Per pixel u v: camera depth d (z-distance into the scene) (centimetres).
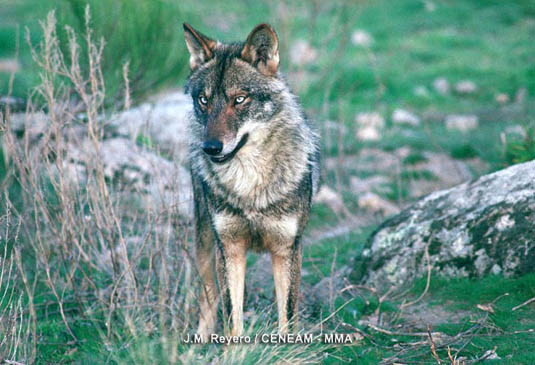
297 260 845
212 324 859
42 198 938
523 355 702
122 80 1553
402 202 1639
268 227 828
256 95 826
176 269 938
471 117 2467
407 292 950
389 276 992
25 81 2058
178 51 1888
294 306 834
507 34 3916
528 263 876
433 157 2033
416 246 988
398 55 3488
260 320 880
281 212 823
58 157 933
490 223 923
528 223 890
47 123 1001
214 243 920
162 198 967
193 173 917
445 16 4281
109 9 1583
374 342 809
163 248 931
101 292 915
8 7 4012
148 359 708
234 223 831
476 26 4081
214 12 3803
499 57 3491
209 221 880
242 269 853
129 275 894
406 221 1037
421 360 743
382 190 1739
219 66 839
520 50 3581
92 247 1035
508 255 894
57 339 852
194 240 933
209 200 845
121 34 1625
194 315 887
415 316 879
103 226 953
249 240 854
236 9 3938
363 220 1508
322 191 1662
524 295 853
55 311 923
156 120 1591
